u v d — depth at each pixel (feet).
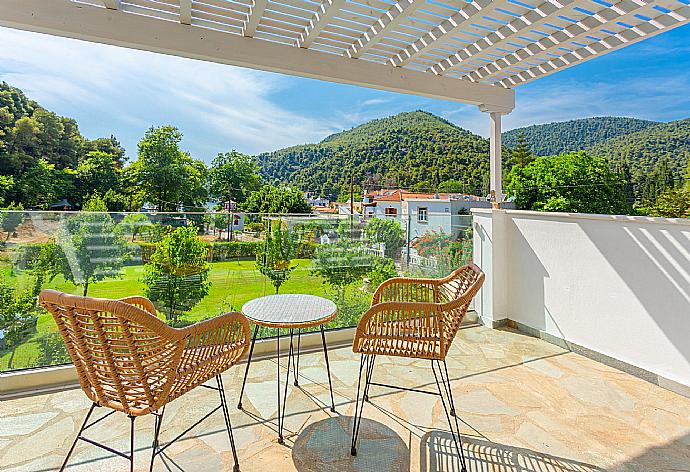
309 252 10.54
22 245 7.76
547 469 5.43
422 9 8.79
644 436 6.25
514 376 8.45
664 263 7.98
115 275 8.54
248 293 9.82
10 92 50.80
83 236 8.27
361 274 11.21
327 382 8.13
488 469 5.43
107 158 58.70
